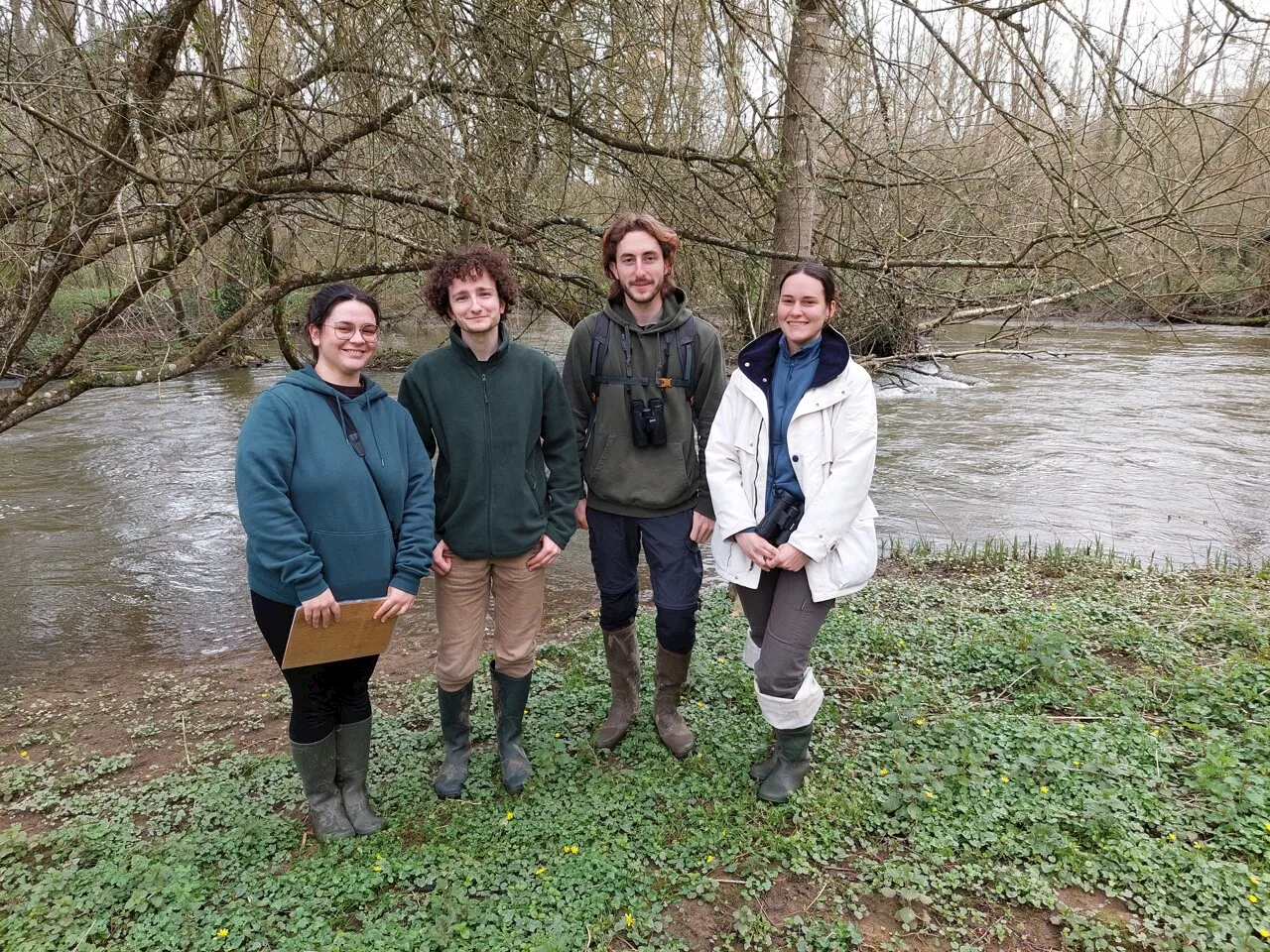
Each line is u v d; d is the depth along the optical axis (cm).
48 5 400
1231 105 420
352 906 240
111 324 484
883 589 529
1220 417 1196
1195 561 643
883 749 314
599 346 289
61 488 933
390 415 259
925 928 228
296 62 487
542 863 255
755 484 276
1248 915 221
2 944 222
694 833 267
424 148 448
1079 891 240
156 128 430
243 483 231
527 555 287
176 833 275
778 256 475
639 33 450
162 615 579
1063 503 823
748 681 374
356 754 277
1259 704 343
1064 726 328
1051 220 502
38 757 351
